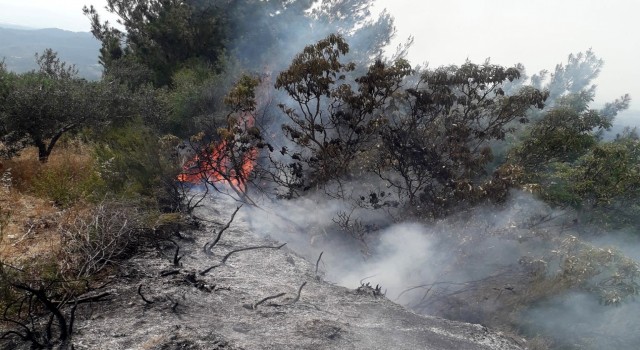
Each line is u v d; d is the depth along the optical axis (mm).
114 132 9211
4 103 8430
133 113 10609
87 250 4586
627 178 7863
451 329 4492
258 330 3707
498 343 4414
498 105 7672
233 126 8000
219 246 5863
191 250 5527
